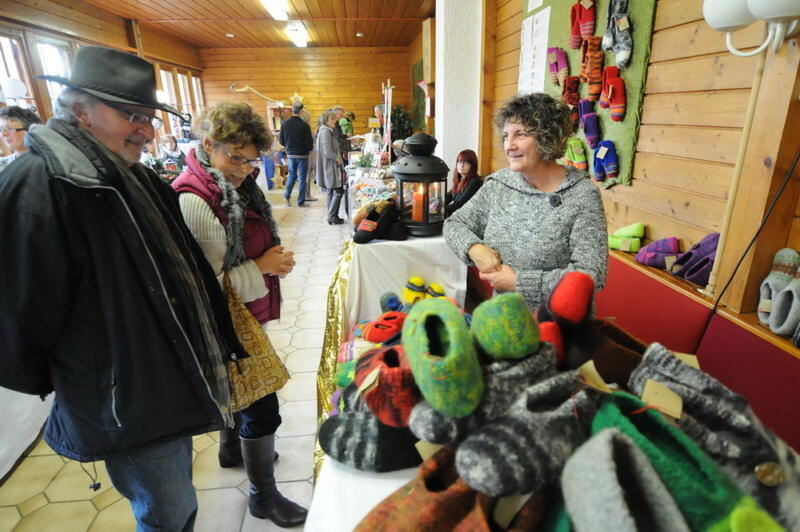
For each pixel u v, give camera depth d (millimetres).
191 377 1004
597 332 730
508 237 1329
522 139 1197
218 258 1259
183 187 1235
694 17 1521
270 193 8453
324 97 11422
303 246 4883
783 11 994
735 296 1322
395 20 7840
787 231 1251
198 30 8547
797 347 1127
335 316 1736
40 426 2027
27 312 833
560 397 578
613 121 1977
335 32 9078
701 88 1517
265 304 1528
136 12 7043
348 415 742
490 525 521
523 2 2883
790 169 1187
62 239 844
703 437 535
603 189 2123
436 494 535
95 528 1587
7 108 2396
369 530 521
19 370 872
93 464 1878
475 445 496
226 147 1237
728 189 1445
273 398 1482
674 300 1504
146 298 944
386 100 4957
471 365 535
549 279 1199
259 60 11055
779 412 1127
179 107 9477
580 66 2223
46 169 838
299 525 1565
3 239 814
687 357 718
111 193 880
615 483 405
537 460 479
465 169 2781
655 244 1720
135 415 945
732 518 432
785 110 1148
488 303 616
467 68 3553
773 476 498
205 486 1753
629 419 564
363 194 3312
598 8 2033
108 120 929
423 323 591
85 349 914
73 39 6000
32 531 1577
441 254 1802
